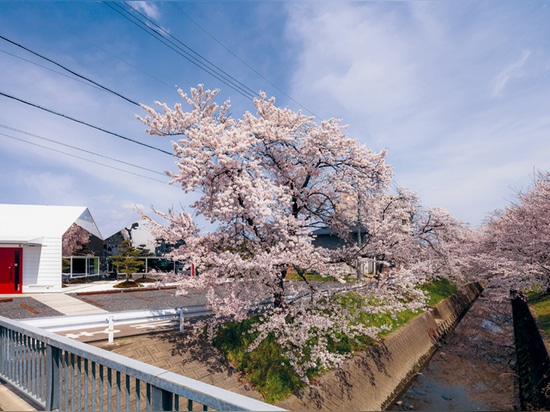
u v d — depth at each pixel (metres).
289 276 13.37
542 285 14.84
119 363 2.86
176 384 2.35
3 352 4.87
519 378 12.91
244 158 9.80
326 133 10.39
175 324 10.27
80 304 13.55
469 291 33.44
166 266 25.80
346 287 10.66
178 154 9.39
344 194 11.80
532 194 16.59
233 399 2.03
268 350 9.14
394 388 11.52
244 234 9.84
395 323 14.71
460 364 14.96
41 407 3.95
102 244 24.27
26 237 15.77
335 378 9.35
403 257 14.52
